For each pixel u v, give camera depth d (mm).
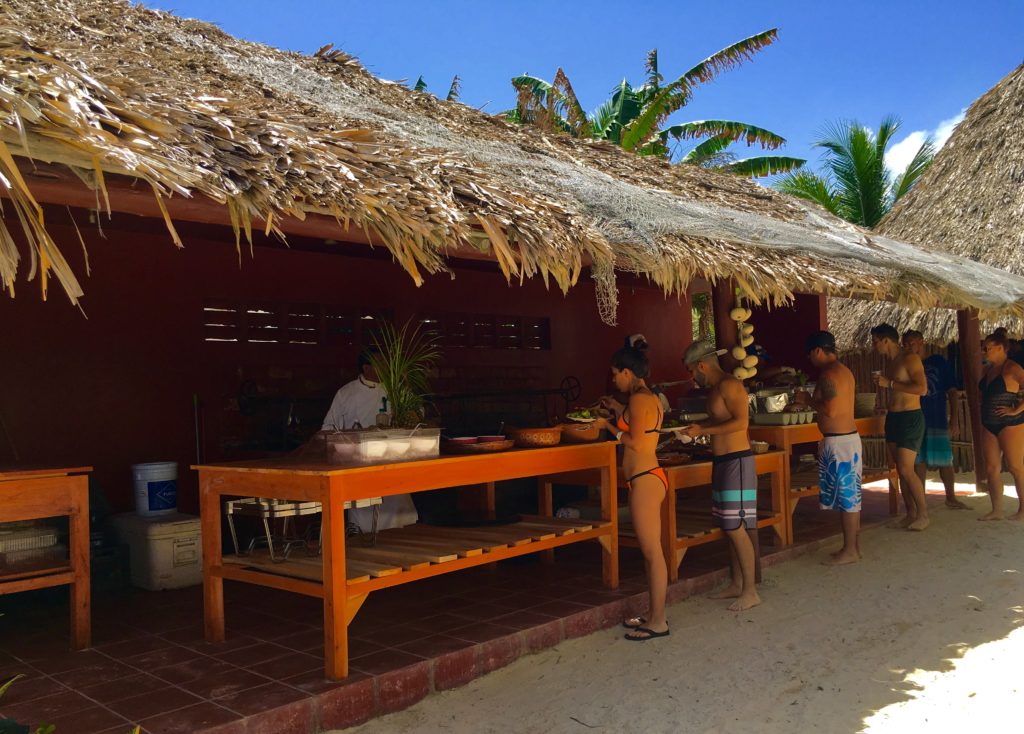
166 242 6422
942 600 5426
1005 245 10625
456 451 4562
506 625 4531
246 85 5203
